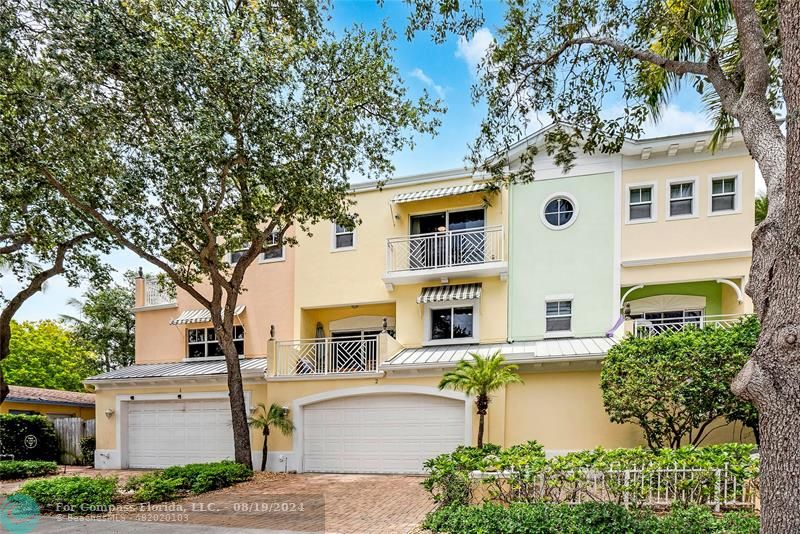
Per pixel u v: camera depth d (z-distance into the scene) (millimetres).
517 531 7727
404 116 15531
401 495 12875
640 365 13078
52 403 27109
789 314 4848
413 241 19656
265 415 18547
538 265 18219
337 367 18703
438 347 18875
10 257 17812
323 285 20797
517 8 10000
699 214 16719
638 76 10398
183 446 20219
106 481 12750
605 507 8125
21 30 11461
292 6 13570
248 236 15398
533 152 11711
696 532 7180
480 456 11211
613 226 17531
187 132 12242
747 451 9570
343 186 16016
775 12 8805
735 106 6758
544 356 15258
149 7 12039
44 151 13461
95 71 12156
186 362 22297
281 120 13703
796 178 4832
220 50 12172
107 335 32219
